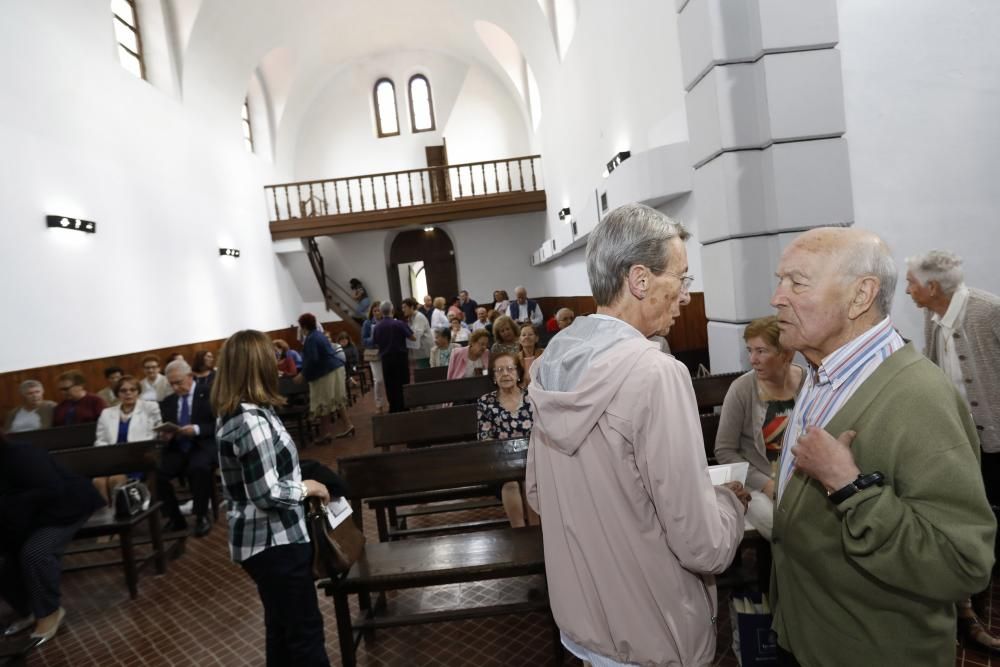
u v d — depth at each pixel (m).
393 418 3.83
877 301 1.12
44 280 5.53
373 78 16.38
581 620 1.16
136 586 3.42
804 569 1.19
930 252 2.48
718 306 3.61
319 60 14.95
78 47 6.40
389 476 2.73
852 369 1.12
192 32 9.05
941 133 3.33
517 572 2.24
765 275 3.41
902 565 0.96
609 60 6.66
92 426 4.59
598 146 7.59
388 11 14.12
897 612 1.05
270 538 1.96
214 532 4.50
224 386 1.96
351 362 10.82
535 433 1.28
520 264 16.45
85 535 3.35
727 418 2.40
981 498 0.95
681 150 4.56
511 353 3.46
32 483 2.80
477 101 16.39
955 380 2.44
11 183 5.20
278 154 14.80
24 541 2.85
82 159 6.29
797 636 1.22
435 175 16.19
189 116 9.38
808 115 3.24
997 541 2.50
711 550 1.02
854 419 1.07
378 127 16.50
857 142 3.32
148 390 5.89
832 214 3.29
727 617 2.59
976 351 2.37
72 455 3.74
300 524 2.02
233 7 9.84
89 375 6.06
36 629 2.86
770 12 3.19
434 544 2.49
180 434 4.44
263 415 1.96
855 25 3.29
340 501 2.24
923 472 0.97
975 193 3.34
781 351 2.15
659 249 1.14
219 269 10.10
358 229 13.95
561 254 11.54
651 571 1.09
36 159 5.55
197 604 3.28
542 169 14.28
